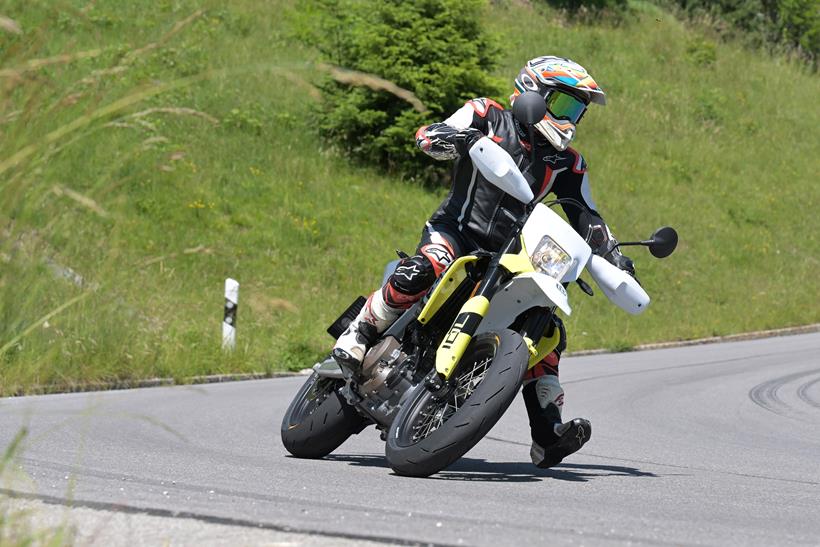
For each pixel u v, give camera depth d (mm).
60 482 14383
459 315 16859
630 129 111125
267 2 97875
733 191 106625
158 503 12773
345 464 19359
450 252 17891
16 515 9648
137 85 10289
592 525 12562
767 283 91375
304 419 20562
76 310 12648
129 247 57719
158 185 65438
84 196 10219
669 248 18609
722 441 27328
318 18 84312
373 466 19125
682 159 108875
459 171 18203
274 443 22891
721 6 156250
